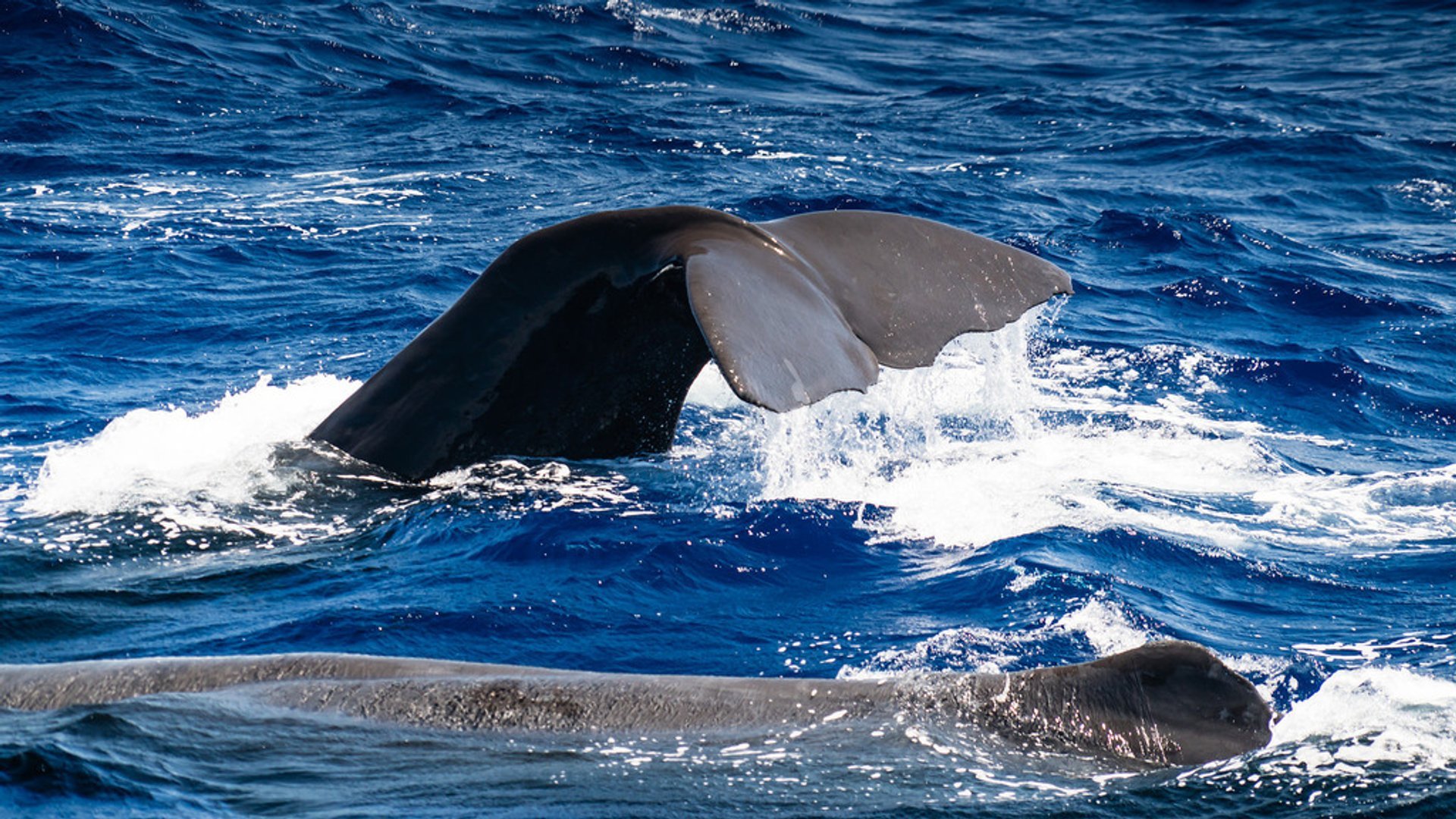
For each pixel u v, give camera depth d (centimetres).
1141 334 4906
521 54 11788
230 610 2452
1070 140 9200
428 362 3145
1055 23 14512
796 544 2722
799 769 1488
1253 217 7119
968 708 1569
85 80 9819
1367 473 3434
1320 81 11144
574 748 1538
